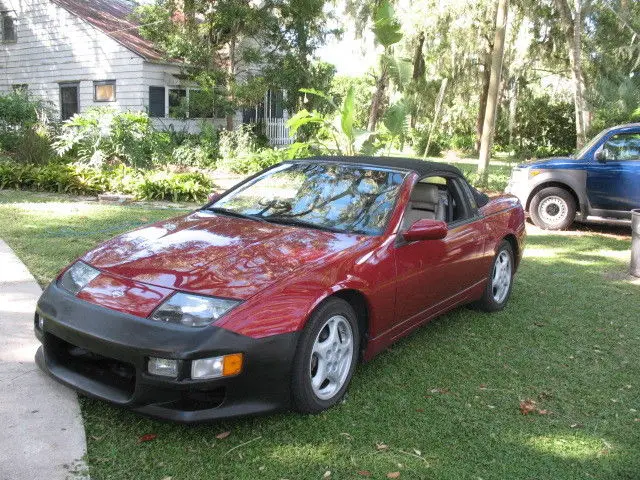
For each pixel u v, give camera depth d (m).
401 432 3.49
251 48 20.66
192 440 3.27
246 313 3.22
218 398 3.28
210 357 3.09
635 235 7.56
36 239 7.47
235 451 3.19
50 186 12.02
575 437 3.58
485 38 24.55
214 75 19.73
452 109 32.22
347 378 3.81
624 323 5.74
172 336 3.09
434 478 3.07
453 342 5.01
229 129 21.30
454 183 5.24
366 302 3.88
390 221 4.25
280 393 3.35
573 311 6.04
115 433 3.29
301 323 3.35
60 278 3.76
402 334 4.43
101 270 3.60
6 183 12.09
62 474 2.87
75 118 13.81
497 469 3.20
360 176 4.71
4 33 23.53
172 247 3.82
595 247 9.42
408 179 4.61
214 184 13.52
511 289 6.14
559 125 31.08
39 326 3.67
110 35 20.80
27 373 3.86
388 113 12.82
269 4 20.33
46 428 3.24
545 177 10.73
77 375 3.48
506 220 5.82
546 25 23.78
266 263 3.59
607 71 23.23
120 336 3.15
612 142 10.37
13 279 5.74
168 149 17.75
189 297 3.26
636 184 10.03
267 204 4.61
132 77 20.58
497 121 30.80
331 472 3.06
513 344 5.04
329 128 13.59
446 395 4.00
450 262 4.79
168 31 19.92
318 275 3.56
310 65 21.58
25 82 23.48
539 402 4.01
